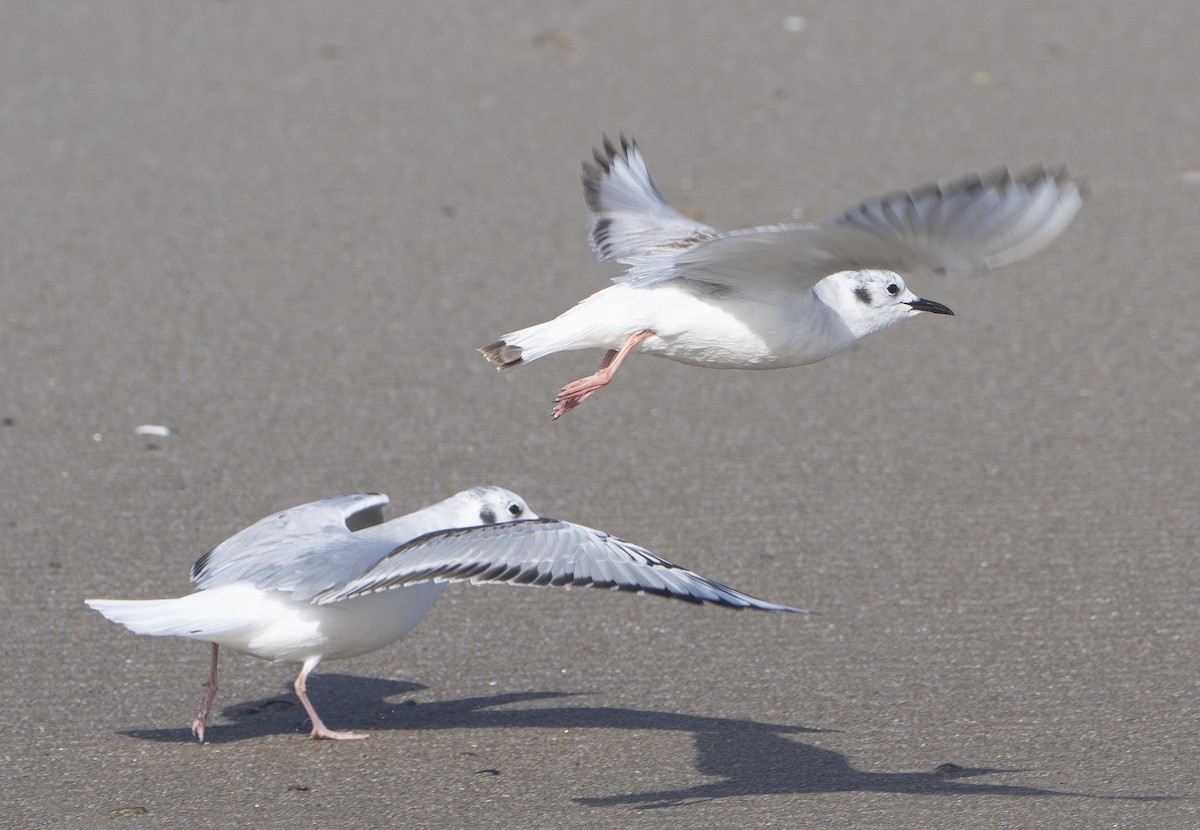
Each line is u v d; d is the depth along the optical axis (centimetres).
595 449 1400
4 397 1473
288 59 2509
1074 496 1293
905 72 2405
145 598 1130
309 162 2097
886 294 1002
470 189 2009
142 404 1467
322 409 1465
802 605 1133
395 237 1867
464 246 1841
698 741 950
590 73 2428
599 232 1045
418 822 856
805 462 1371
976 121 2189
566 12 2742
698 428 1445
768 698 1007
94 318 1650
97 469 1342
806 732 958
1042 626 1091
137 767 923
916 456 1377
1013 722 962
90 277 1748
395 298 1708
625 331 917
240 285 1741
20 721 976
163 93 2355
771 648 1076
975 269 729
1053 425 1428
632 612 1134
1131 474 1328
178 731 973
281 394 1493
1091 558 1188
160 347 1588
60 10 2767
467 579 820
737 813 853
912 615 1114
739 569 1185
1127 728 947
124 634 1094
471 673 1055
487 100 2320
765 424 1452
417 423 1443
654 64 2462
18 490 1301
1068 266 1783
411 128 2216
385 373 1541
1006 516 1262
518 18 2714
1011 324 1652
